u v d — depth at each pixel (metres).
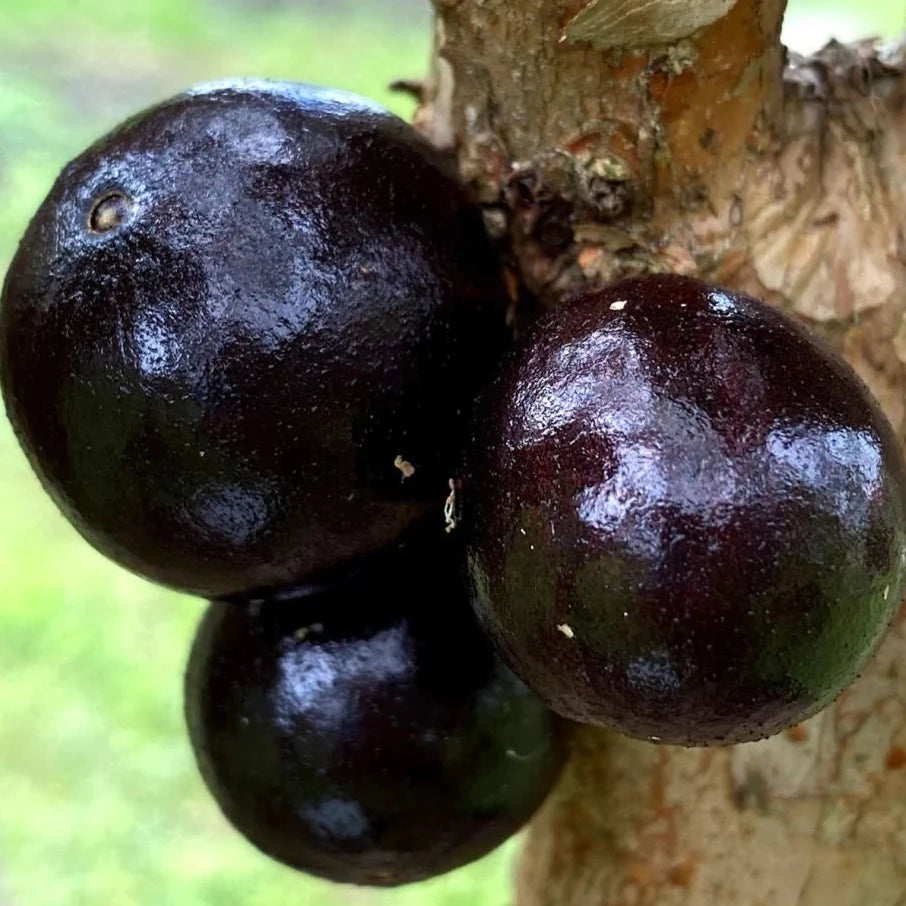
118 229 0.09
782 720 0.09
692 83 0.10
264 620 0.11
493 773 0.11
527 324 0.10
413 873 0.11
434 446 0.09
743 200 0.10
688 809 0.12
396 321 0.09
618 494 0.08
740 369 0.08
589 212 0.10
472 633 0.10
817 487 0.08
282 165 0.09
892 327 0.10
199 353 0.09
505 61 0.10
